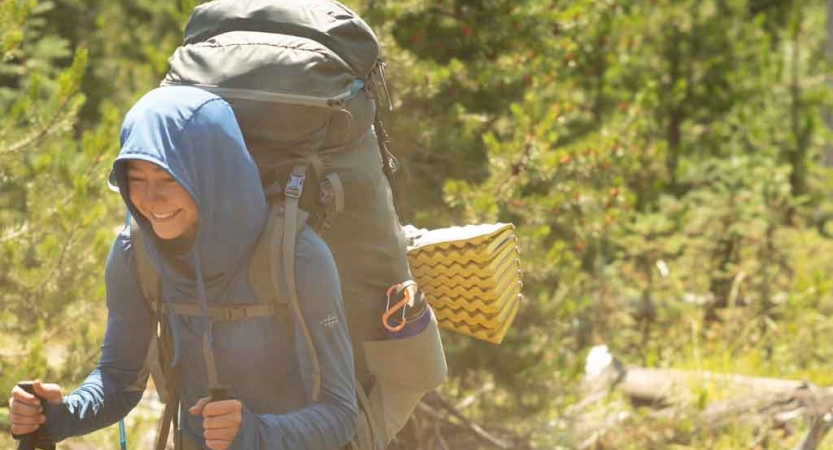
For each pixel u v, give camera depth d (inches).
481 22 455.5
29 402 175.6
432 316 207.5
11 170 372.5
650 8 860.6
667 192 811.4
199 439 183.8
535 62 462.3
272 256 170.9
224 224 166.6
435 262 221.5
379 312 200.4
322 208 183.8
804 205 901.2
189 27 196.1
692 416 466.0
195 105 164.9
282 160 179.2
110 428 419.2
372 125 203.6
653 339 673.0
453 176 429.7
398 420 211.2
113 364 189.3
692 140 935.0
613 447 452.4
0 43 362.6
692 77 881.5
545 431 441.1
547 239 447.5
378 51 199.5
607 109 611.2
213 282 171.9
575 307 433.4
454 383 429.7
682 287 709.9
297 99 177.3
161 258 171.8
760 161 792.3
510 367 411.8
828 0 1015.0
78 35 837.8
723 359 616.4
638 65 821.2
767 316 721.0
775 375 624.1
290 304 171.5
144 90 444.5
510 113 454.9
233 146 167.0
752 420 469.1
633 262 698.8
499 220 403.9
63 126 367.6
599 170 426.6
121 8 804.6
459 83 444.1
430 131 412.5
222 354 174.9
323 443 172.6
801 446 413.1
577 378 442.6
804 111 970.7
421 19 445.4
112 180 173.5
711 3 879.7
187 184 162.1
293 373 177.3
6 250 351.3
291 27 187.8
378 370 206.2
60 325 362.3
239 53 179.8
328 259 175.5
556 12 478.3
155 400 467.2
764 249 741.3
